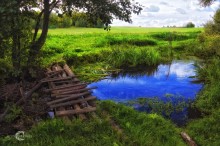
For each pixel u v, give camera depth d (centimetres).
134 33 2814
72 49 2002
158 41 2508
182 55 2159
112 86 1451
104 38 2414
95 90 1386
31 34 1325
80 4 1137
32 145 793
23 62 1346
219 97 1175
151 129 909
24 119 946
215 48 2050
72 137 838
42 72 1383
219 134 922
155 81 1548
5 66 1306
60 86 1176
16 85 1181
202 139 904
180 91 1375
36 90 1198
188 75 1661
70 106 1028
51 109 1016
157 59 1936
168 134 905
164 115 1105
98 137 838
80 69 1683
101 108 1041
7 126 915
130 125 911
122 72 1728
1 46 1216
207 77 1515
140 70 1778
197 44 2286
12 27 1152
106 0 1148
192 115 1108
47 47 1919
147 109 1156
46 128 859
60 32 2894
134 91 1378
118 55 1873
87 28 3491
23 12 1191
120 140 834
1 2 899
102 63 1831
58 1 1259
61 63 1570
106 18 1179
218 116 1016
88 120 922
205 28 2414
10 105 1022
